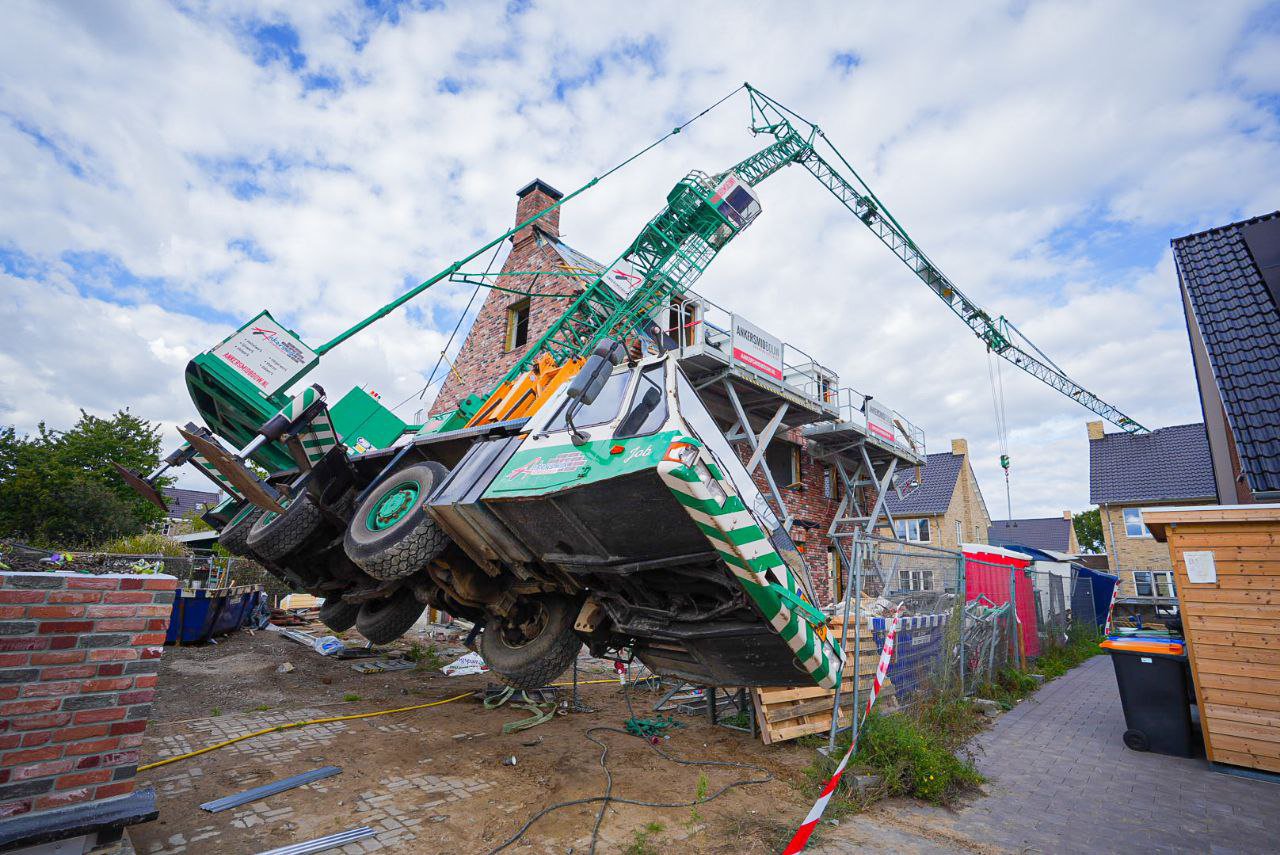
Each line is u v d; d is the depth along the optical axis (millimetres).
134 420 24750
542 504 3605
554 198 15891
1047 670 11125
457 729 5832
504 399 6367
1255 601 5688
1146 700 6164
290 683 7586
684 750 5512
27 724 2740
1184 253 11312
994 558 14219
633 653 4809
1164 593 26156
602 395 4031
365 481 6066
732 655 3986
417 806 3949
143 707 3064
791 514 14789
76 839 2758
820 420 14539
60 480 21016
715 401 12875
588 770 4805
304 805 3861
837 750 5184
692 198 14320
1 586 2748
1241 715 5547
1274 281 9219
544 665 4645
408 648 10625
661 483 3115
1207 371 11312
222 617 10820
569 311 12227
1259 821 4383
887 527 18812
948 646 7148
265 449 6477
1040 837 4023
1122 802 4719
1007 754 5941
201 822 3551
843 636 5305
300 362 6574
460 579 4773
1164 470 27672
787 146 21297
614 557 3652
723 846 3639
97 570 8953
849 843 3791
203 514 7309
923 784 4613
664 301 13570
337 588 6516
